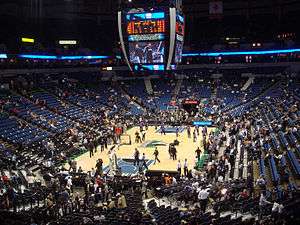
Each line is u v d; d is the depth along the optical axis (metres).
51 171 24.92
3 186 20.83
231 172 23.62
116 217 14.91
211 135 34.22
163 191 20.30
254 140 29.14
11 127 32.50
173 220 14.11
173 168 27.19
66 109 43.75
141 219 14.34
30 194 19.44
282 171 19.12
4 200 18.47
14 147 29.23
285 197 15.47
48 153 29.11
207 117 46.94
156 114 49.06
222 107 49.75
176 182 22.05
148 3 27.92
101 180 22.12
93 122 41.03
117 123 41.38
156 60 28.50
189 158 30.17
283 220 12.24
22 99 41.16
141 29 28.31
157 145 35.59
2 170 23.62
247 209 15.70
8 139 30.06
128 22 28.61
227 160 25.27
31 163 26.94
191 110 49.62
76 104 47.09
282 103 40.72
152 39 28.16
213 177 22.92
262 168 21.83
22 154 28.23
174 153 29.84
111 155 28.73
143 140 37.81
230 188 18.58
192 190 18.80
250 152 26.50
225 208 16.45
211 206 17.73
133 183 22.33
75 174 23.94
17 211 17.83
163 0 27.69
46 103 42.81
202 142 33.94
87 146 33.81
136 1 28.31
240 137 32.53
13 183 21.42
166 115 48.12
